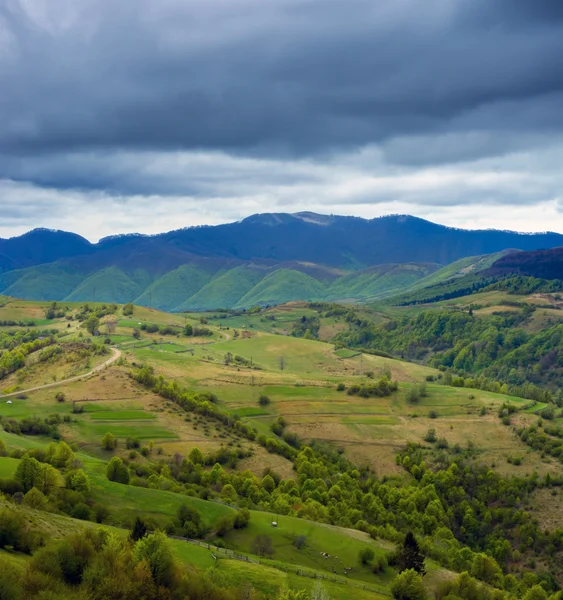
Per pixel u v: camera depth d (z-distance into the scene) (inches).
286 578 4375.0
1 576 2583.7
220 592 3457.2
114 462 6136.8
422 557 5118.1
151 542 3284.9
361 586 4722.0
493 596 5128.0
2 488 4596.5
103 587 2878.9
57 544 3107.8
